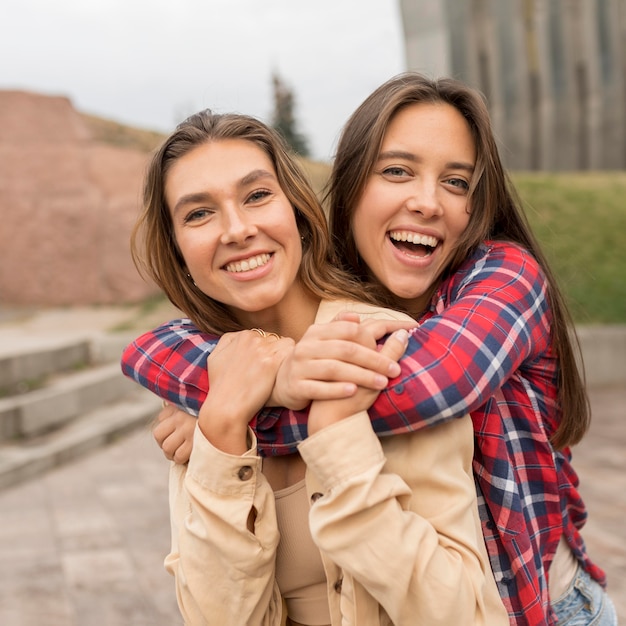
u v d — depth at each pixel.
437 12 14.37
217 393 1.24
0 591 3.92
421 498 1.17
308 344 1.16
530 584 1.29
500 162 1.51
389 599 1.09
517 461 1.36
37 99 13.45
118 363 9.18
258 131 1.35
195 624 1.23
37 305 12.70
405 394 1.13
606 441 6.36
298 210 1.41
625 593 3.47
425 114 1.46
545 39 15.20
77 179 13.08
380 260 1.54
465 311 1.25
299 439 1.22
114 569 4.19
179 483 1.39
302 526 1.30
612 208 11.27
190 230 1.33
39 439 6.91
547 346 1.44
